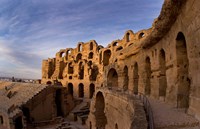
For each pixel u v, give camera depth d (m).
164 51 22.06
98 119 35.62
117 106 23.19
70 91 75.69
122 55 39.53
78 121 46.28
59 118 47.25
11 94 54.22
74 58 86.94
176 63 18.05
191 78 14.32
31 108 43.38
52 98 48.09
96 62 76.44
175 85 18.16
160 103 19.88
